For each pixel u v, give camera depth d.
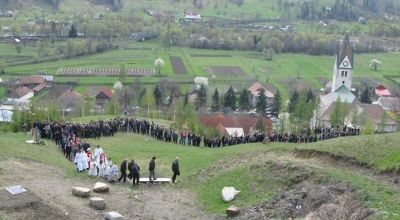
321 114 114.81
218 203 40.16
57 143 59.16
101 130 66.69
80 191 39.56
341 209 33.31
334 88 139.12
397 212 31.20
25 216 32.22
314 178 38.91
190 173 48.81
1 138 57.75
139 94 160.62
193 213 38.72
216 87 181.25
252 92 178.50
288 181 40.19
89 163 48.31
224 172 45.94
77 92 166.00
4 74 193.38
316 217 33.34
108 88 170.00
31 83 175.12
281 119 102.31
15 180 40.91
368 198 33.59
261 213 36.66
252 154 50.69
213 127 95.38
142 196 42.22
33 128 63.22
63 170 47.72
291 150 48.97
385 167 39.50
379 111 118.06
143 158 55.78
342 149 44.72
